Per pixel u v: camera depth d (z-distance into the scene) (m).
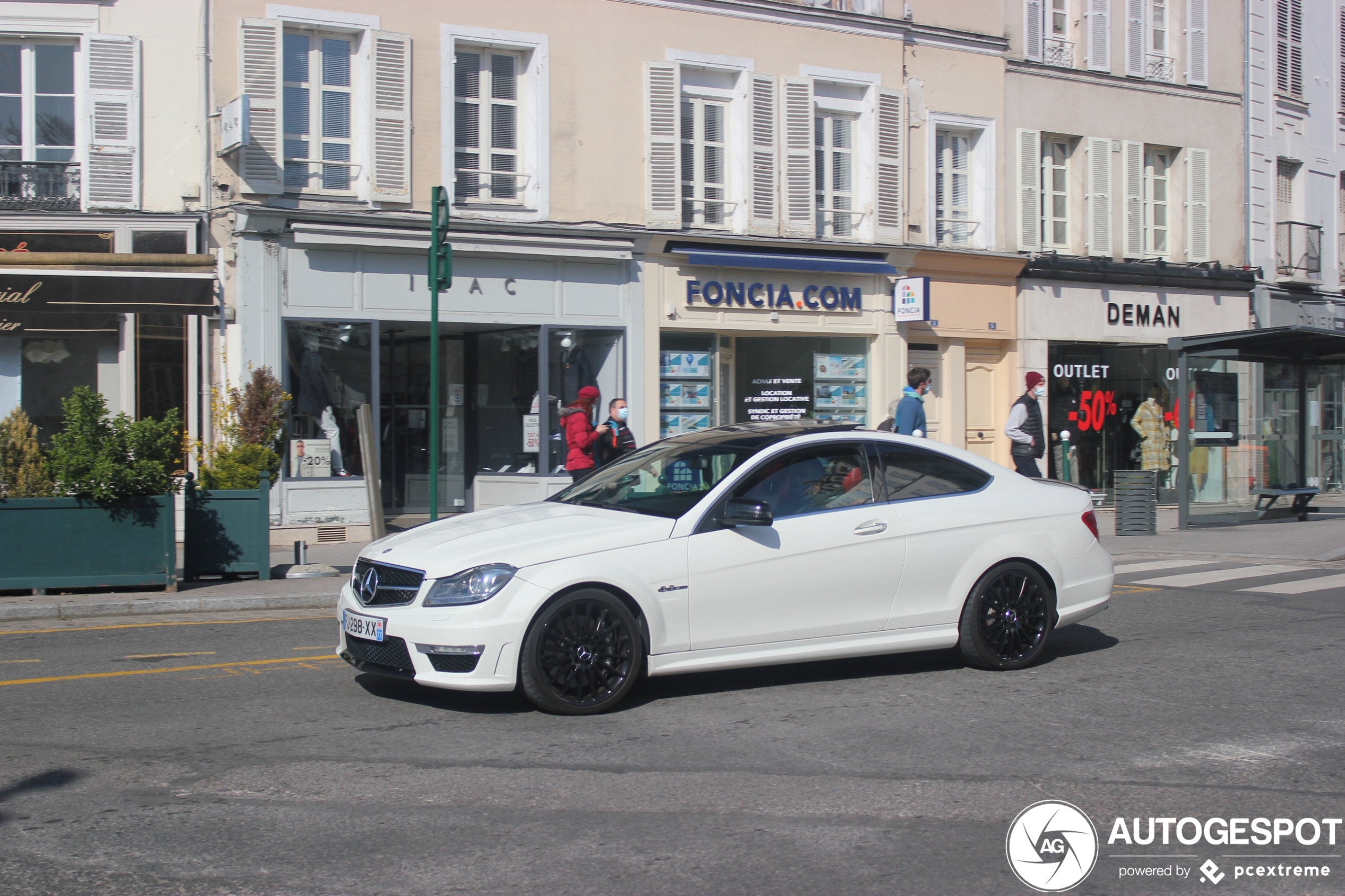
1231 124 23.22
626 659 6.52
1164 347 22.17
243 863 4.35
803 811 4.95
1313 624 9.41
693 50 17.73
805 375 19.02
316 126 15.62
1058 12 21.39
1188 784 5.34
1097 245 21.58
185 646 8.64
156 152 14.89
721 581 6.72
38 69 14.97
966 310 20.06
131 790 5.17
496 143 16.73
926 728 6.23
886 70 19.19
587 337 17.19
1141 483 16.20
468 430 17.12
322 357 15.45
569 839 4.61
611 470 7.81
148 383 14.75
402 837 4.62
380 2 15.74
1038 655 7.68
